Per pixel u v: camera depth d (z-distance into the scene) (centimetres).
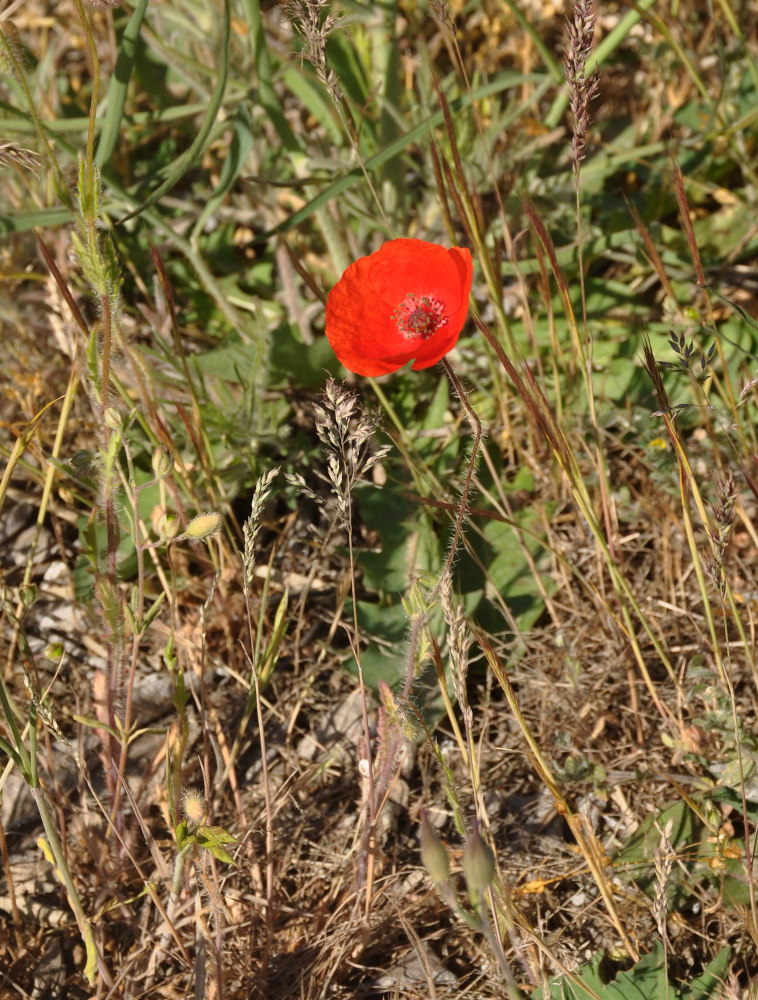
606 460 167
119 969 153
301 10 152
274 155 178
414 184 183
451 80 176
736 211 177
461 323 149
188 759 160
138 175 182
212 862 149
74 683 163
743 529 166
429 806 158
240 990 152
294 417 173
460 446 170
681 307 170
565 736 157
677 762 158
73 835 157
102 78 184
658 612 164
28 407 167
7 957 154
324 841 158
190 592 165
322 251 179
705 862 154
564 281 156
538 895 155
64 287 151
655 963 151
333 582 167
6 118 166
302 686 163
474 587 165
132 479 148
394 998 152
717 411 166
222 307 171
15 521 169
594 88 149
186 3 174
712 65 182
